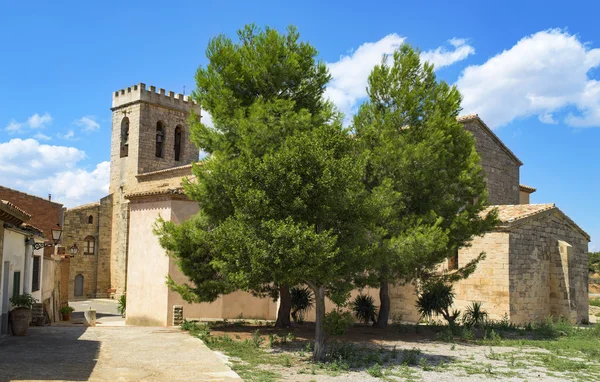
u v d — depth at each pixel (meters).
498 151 35.53
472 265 23.20
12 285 17.84
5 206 14.28
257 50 21.17
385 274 20.48
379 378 12.55
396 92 21.98
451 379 12.80
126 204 55.69
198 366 12.96
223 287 19.91
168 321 23.39
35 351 13.91
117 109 58.59
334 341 17.48
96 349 14.81
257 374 12.51
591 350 17.86
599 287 59.41
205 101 20.98
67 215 55.34
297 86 21.48
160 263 24.20
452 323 22.91
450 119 21.91
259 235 14.08
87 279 56.22
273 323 23.95
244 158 15.46
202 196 19.02
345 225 14.89
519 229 27.62
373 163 21.03
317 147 14.65
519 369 14.46
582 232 32.41
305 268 13.57
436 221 20.38
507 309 26.53
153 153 56.91
